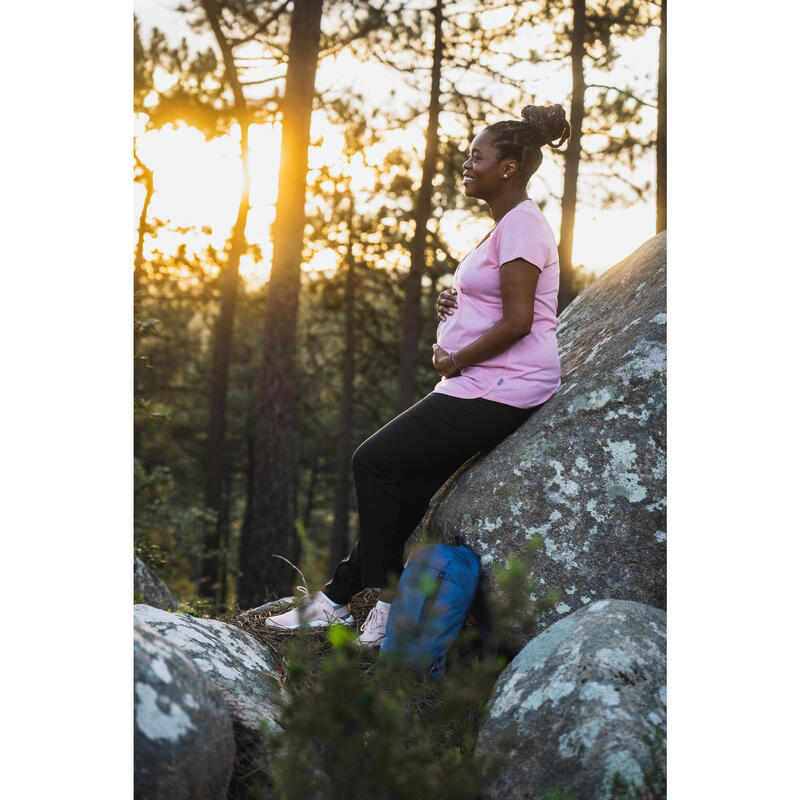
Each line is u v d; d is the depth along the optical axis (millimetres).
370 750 1765
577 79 8672
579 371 2904
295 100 9586
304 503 26281
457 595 2572
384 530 2824
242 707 2090
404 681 1949
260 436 10062
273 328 9883
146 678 1832
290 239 9797
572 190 8305
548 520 2691
